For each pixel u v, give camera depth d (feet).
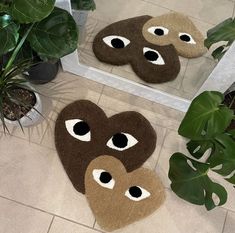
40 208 4.19
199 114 3.01
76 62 4.60
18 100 3.84
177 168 3.45
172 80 4.50
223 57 3.47
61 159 4.42
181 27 4.40
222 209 4.40
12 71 3.66
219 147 3.22
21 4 2.83
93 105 4.76
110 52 4.58
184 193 3.45
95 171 4.40
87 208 4.24
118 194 4.32
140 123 4.71
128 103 4.88
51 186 4.31
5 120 4.18
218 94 3.08
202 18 4.26
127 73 4.67
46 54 3.34
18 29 3.17
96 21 4.35
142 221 4.24
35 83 4.80
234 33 3.18
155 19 4.50
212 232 4.28
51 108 4.72
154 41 4.54
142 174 4.44
